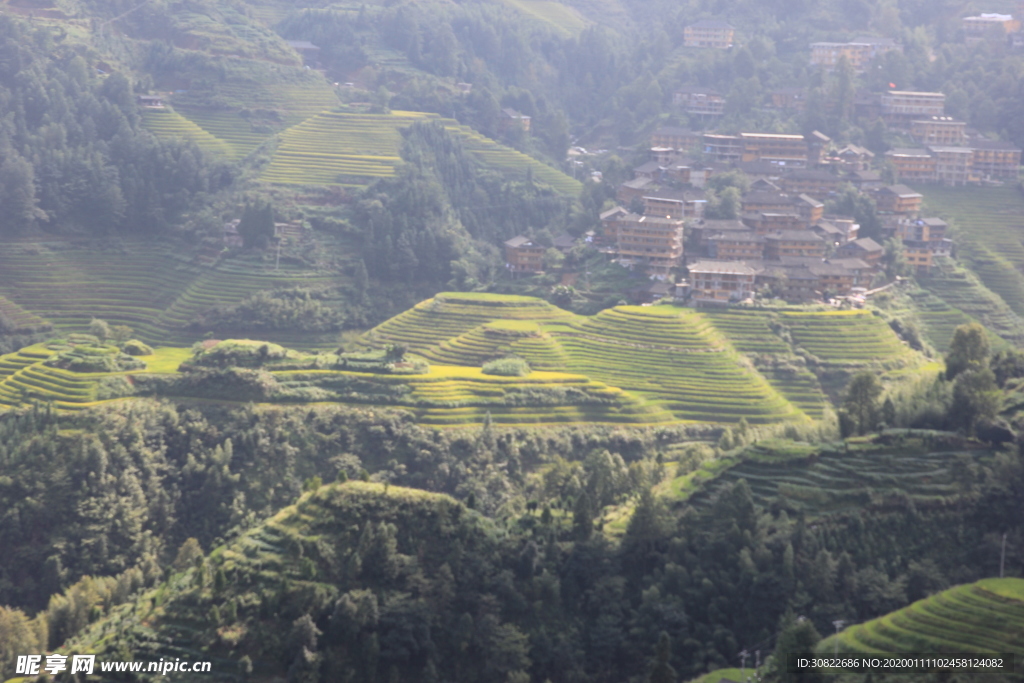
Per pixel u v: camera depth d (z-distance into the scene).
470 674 137.75
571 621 145.62
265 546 145.25
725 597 145.62
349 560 141.88
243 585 140.12
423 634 136.75
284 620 135.50
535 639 141.50
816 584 145.38
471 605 142.50
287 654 132.50
